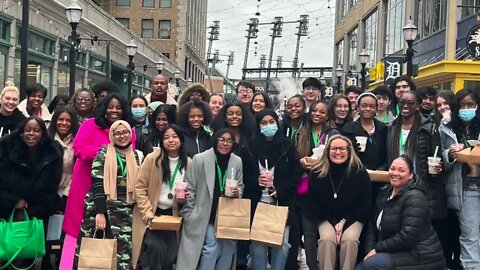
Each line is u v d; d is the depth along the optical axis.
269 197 6.46
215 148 6.16
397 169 5.82
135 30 59.38
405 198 5.80
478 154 6.09
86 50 29.05
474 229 6.61
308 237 6.30
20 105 8.29
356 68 42.59
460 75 18.20
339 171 6.19
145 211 5.92
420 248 5.77
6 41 19.66
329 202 6.23
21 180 6.11
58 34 24.83
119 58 36.28
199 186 6.12
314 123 7.08
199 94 8.52
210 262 6.07
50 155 6.29
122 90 39.25
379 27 34.62
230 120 6.57
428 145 6.59
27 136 6.15
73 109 6.94
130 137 6.08
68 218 6.25
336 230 6.21
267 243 6.05
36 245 6.19
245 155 6.45
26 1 13.80
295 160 6.48
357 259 6.40
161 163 6.05
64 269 6.12
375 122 7.05
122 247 5.96
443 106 6.85
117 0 59.25
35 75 22.52
